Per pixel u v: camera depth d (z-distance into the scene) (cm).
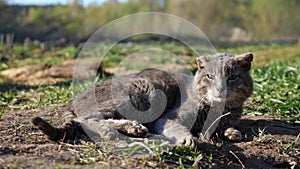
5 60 1241
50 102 613
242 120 560
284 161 445
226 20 2312
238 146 461
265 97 639
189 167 385
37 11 2016
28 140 433
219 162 418
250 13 2352
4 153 391
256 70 818
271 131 514
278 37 2222
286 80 713
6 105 617
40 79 918
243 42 1931
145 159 388
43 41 1823
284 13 2286
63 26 2005
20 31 1858
